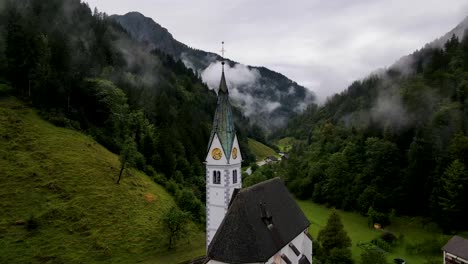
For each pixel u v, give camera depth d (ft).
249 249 139.03
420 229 326.44
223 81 182.60
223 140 180.75
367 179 412.16
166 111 522.88
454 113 404.57
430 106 449.48
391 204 367.25
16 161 271.08
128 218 260.62
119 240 237.04
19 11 508.53
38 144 300.61
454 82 492.95
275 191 179.52
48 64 397.60
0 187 244.22
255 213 153.07
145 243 242.58
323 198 446.60
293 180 501.97
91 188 275.39
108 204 266.16
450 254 226.99
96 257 216.54
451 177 321.11
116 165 325.21
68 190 262.88
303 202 458.91
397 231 329.31
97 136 370.32
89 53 554.46
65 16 645.51
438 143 372.99
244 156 655.35
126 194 287.07
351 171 438.40
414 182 361.51
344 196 421.18
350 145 465.47
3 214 225.76
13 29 391.65
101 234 236.02
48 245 213.66
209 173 185.37
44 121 342.44
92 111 416.87
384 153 400.26
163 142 403.54
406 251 278.05
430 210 339.16
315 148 556.51
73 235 227.20
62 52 433.48
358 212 395.34
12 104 345.92
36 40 397.19
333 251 236.84
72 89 406.62
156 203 294.25
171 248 246.88
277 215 166.91
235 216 146.00
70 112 379.55
